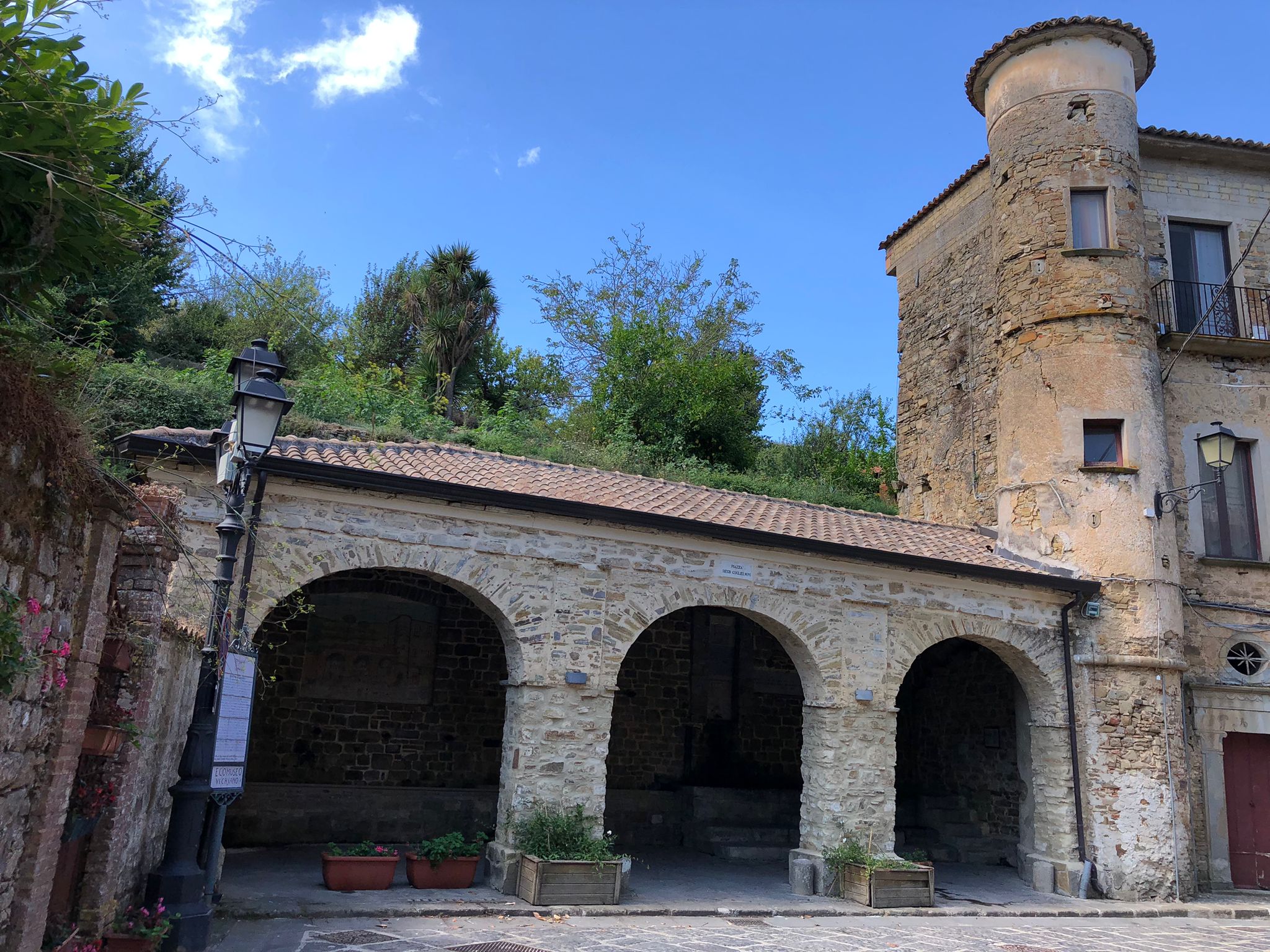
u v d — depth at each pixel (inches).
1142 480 531.5
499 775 526.3
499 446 761.6
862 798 444.5
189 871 261.9
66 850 223.0
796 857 440.8
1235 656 553.9
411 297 1095.0
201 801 268.8
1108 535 523.8
